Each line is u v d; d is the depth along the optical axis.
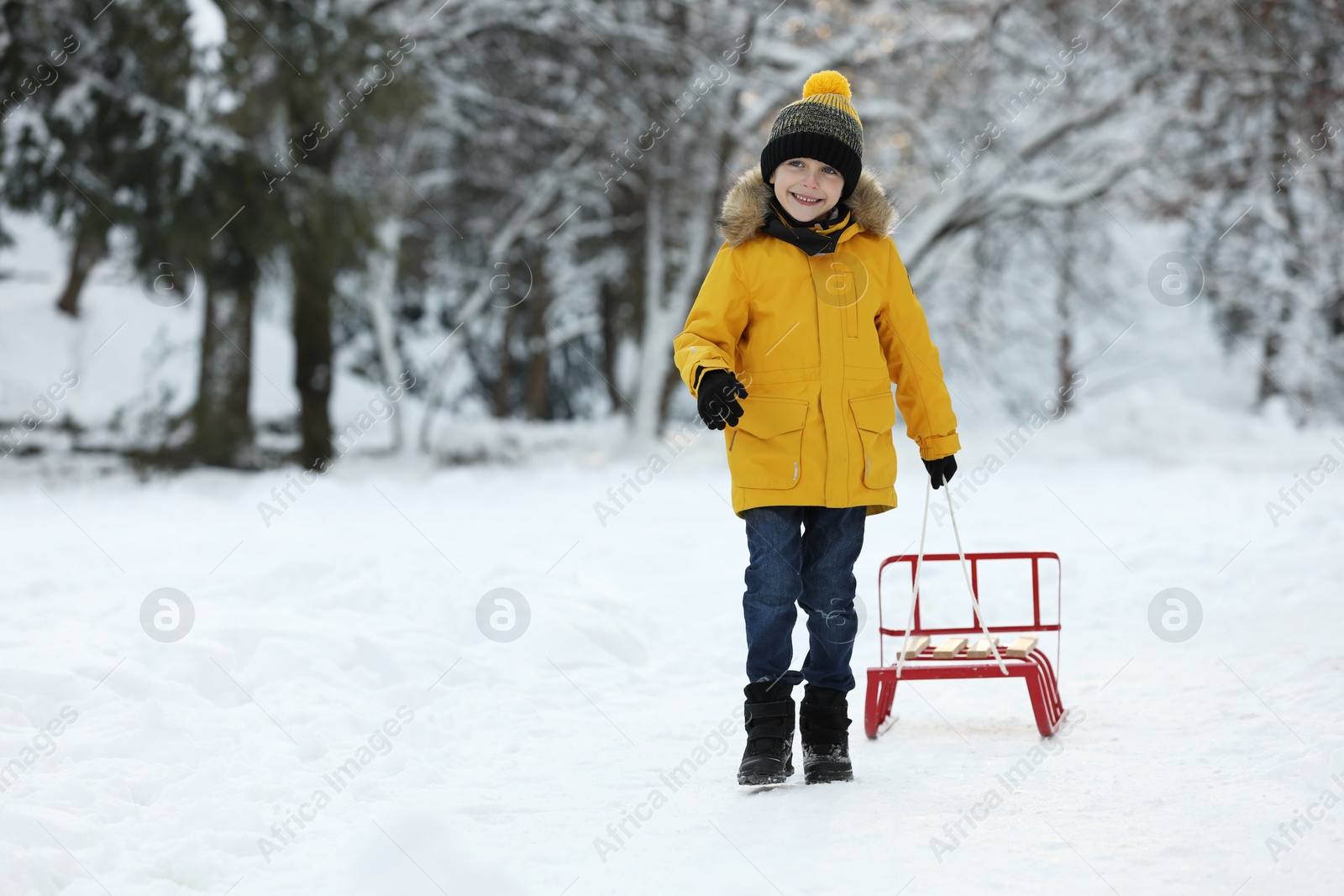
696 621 8.57
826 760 4.95
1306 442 27.66
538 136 34.81
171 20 23.33
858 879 3.72
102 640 6.48
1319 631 7.16
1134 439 27.19
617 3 30.88
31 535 12.55
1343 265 37.81
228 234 25.03
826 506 5.09
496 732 5.81
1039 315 38.84
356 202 26.09
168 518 15.19
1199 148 30.69
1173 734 5.39
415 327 50.66
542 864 3.96
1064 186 31.61
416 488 20.84
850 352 5.16
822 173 5.22
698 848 4.08
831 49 31.44
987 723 5.89
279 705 5.82
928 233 31.55
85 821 4.18
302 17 24.44
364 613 7.48
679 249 36.22
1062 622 8.24
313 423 30.56
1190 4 28.69
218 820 4.30
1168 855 3.87
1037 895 3.55
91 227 23.81
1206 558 10.18
